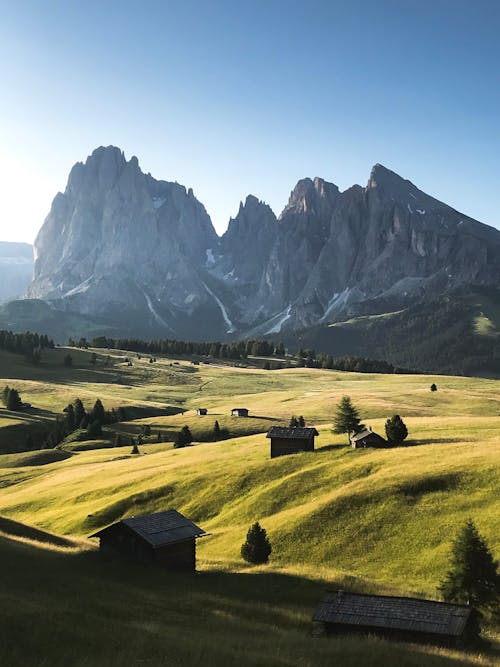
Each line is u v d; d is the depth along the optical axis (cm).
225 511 8275
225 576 5853
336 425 10706
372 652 3659
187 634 3709
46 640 3103
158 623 3975
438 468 7856
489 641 4384
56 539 6662
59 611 3616
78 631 3297
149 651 3156
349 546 6700
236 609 4750
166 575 5659
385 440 9731
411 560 6262
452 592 5188
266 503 8094
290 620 4597
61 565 5416
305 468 9000
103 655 3019
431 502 7169
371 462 8612
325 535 6962
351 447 9606
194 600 4878
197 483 9106
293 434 9869
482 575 5128
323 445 10231
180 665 2984
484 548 5194
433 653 3784
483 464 7781
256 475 9019
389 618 4238
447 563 6053
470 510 6869
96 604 4216
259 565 6325
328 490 8069
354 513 7250
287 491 8262
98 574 5388
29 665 2766
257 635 4012
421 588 5675
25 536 6538
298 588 5525
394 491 7481
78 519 8512
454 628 4050
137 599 4644
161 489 9062
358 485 7812
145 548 5972
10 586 4419
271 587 5569
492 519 6588
